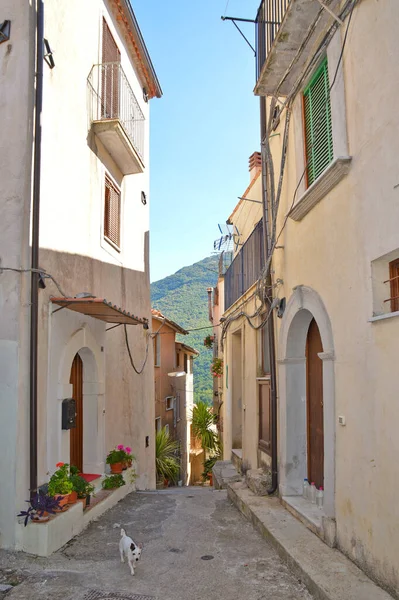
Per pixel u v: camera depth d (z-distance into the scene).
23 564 5.43
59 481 6.32
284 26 6.26
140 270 12.52
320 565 5.01
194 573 5.29
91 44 9.09
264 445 9.35
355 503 5.05
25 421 6.04
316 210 6.40
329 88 5.92
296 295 7.17
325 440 5.91
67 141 7.81
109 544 6.26
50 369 6.79
